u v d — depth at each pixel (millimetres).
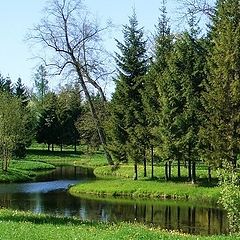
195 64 54500
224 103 49531
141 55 61750
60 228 23547
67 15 71375
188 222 36281
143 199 49000
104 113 72438
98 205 45219
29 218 27969
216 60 50188
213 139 49500
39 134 116375
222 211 41125
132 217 38688
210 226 34594
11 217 28016
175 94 54031
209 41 56250
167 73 55094
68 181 65250
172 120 53562
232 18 51406
